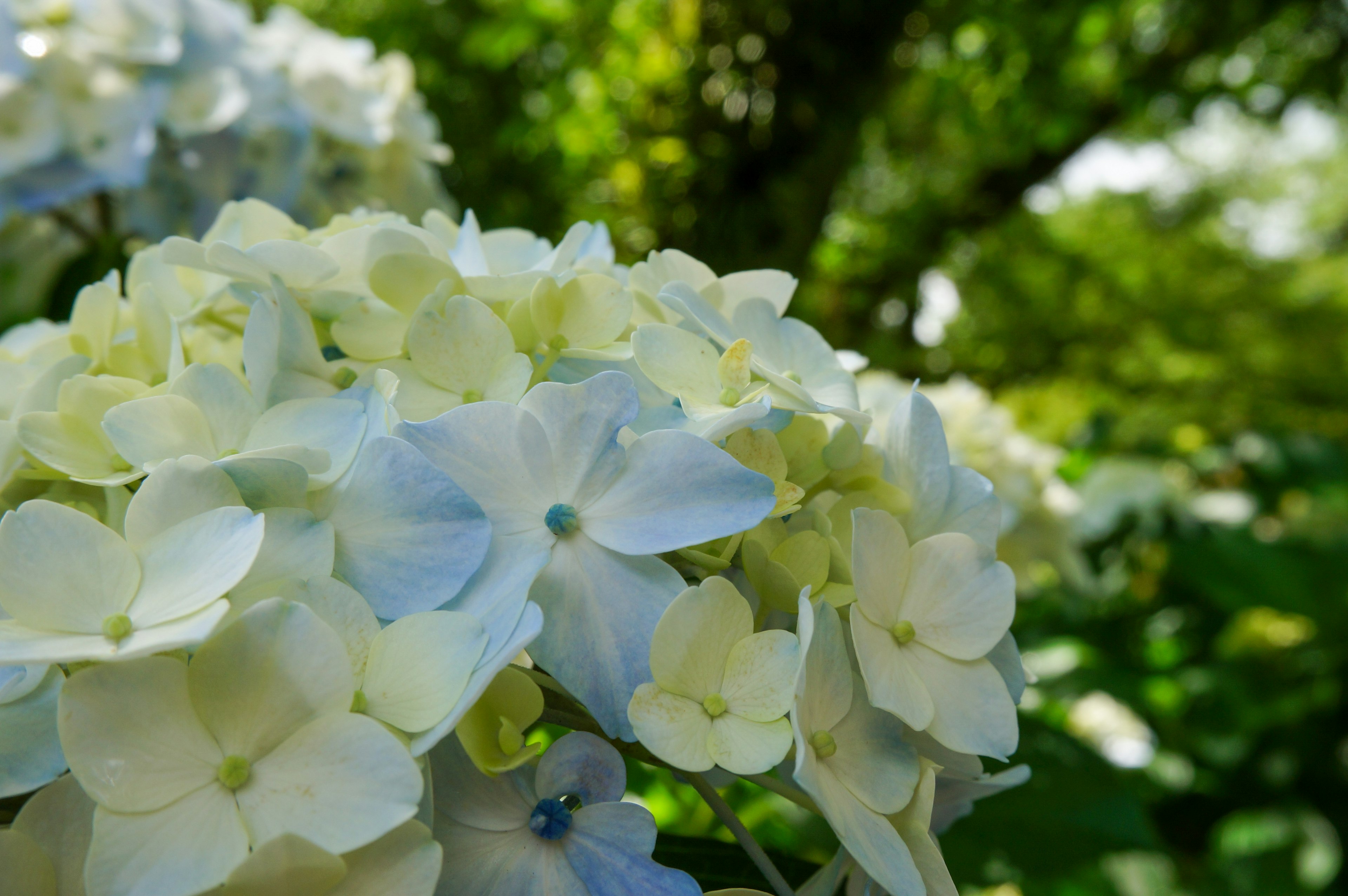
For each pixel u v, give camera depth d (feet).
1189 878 3.09
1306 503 4.17
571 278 0.85
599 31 3.12
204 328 0.95
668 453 0.78
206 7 1.63
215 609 0.70
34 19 1.51
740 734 0.74
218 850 0.69
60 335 0.94
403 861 0.70
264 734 0.71
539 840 0.74
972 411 2.01
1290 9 5.52
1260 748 3.39
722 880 0.90
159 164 1.62
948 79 4.71
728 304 0.93
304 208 1.74
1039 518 2.01
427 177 1.93
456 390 0.83
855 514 0.80
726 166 3.16
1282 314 12.21
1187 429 6.02
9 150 1.46
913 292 5.72
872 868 0.73
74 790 0.72
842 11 3.09
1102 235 11.98
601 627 0.76
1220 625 3.74
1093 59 5.26
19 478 0.84
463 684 0.71
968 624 0.83
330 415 0.80
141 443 0.79
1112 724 3.08
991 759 1.12
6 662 0.68
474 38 3.12
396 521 0.76
